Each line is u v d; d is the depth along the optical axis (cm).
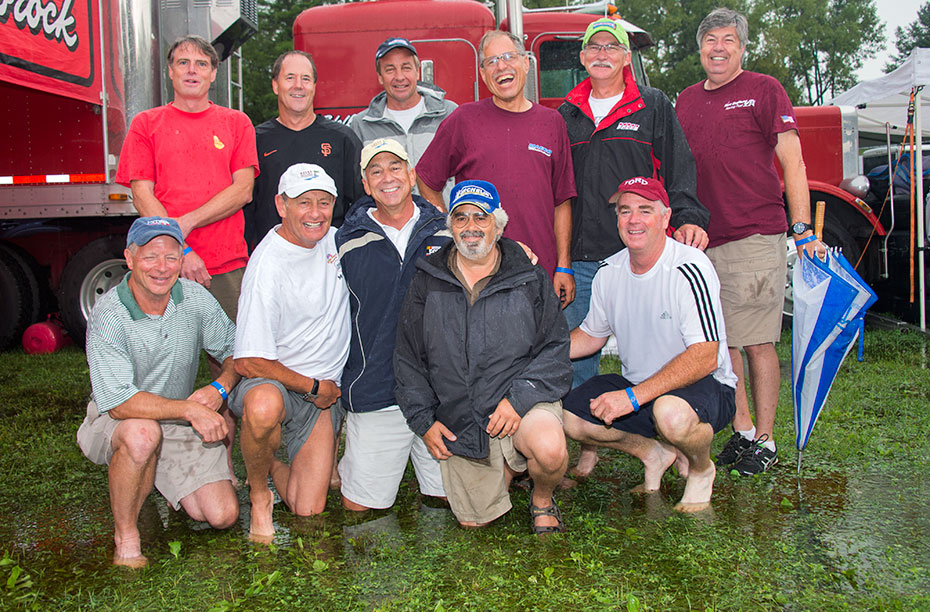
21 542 333
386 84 504
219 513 335
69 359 752
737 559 295
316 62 707
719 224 422
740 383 422
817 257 389
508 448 334
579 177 419
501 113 401
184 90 400
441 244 354
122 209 644
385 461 360
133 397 310
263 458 325
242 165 415
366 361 356
